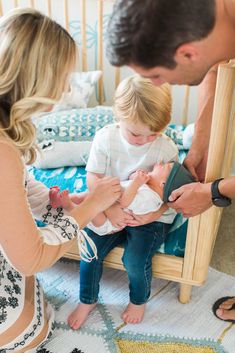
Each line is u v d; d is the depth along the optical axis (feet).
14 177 2.93
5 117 2.97
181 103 6.59
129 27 2.43
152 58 2.52
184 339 4.12
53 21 2.93
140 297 4.18
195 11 2.33
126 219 3.97
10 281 3.60
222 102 3.16
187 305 4.50
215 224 4.28
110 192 3.68
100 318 4.33
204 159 4.03
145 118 3.73
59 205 3.91
